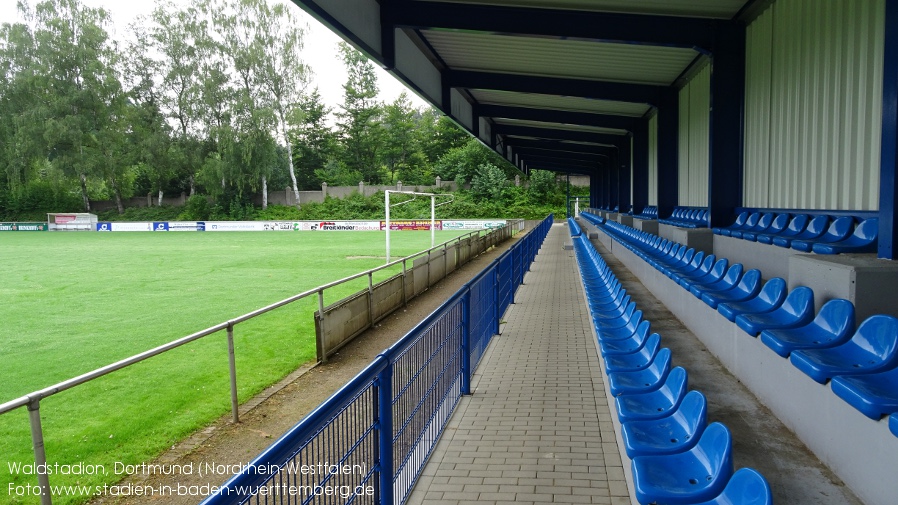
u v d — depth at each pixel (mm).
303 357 8016
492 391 5340
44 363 7918
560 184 62781
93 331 9984
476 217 56656
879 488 2211
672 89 13211
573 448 3994
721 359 4547
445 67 11070
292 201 58406
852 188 5891
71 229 47062
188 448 5008
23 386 6875
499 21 7520
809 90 6711
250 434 5312
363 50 6805
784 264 5676
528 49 9656
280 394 6441
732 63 8508
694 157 11977
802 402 2973
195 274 18375
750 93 8375
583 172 41812
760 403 3604
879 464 2213
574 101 14742
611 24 7863
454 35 8852
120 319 11070
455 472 3650
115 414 5793
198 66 51812
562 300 10672
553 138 21375
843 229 5555
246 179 53250
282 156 61344
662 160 13492
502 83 11531
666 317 6555
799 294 3760
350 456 2441
